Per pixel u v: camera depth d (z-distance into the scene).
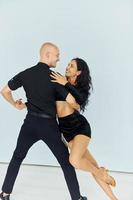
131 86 3.98
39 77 3.04
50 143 3.11
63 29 4.04
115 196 3.50
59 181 3.91
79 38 4.02
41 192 3.61
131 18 3.88
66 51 4.06
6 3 4.11
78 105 3.13
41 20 4.07
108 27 3.94
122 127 4.08
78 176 4.07
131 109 4.03
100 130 4.13
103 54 3.99
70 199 3.46
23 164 4.38
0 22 4.15
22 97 4.22
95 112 4.10
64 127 3.17
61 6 4.01
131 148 4.11
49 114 3.06
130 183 3.89
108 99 4.05
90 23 3.97
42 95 3.03
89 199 3.48
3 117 4.33
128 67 3.96
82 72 3.17
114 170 4.18
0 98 4.30
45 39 4.09
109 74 4.01
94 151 4.18
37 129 3.09
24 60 4.18
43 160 4.35
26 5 4.08
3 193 3.32
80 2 3.96
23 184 3.80
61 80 3.03
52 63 3.12
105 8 3.92
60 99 3.05
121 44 3.93
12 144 4.36
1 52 4.20
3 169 4.20
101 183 3.25
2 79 4.25
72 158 3.06
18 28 4.13
